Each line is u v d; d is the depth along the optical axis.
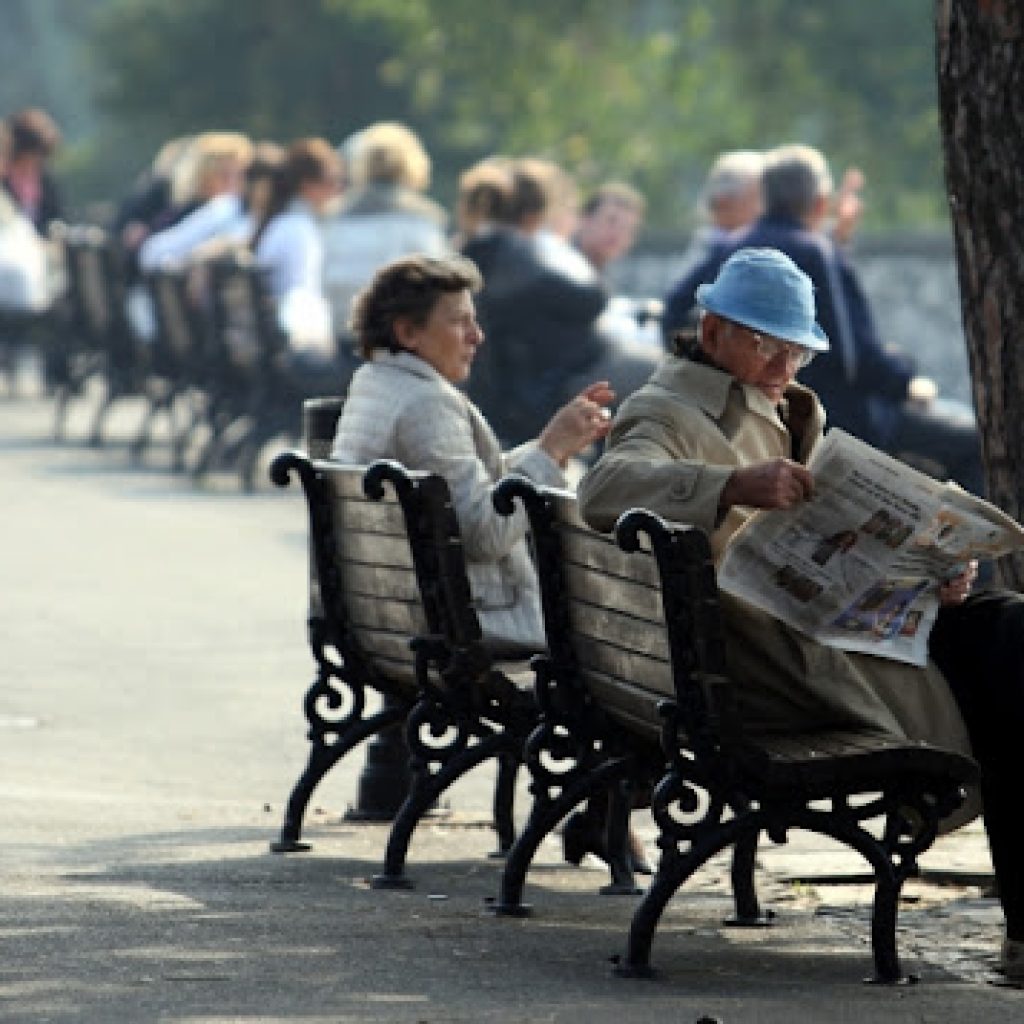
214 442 57.16
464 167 140.62
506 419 45.16
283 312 55.12
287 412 55.62
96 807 26.08
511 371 45.12
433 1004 18.14
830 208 37.66
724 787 19.12
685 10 115.00
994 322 21.70
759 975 19.45
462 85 130.25
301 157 56.53
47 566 44.25
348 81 143.12
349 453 24.56
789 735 20.09
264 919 20.86
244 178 63.38
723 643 19.02
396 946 20.03
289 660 35.75
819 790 19.27
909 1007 18.45
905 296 69.69
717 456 20.80
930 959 20.08
